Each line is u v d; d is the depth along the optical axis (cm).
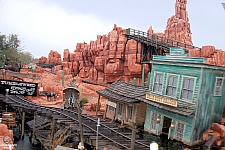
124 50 3953
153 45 3572
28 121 2389
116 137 1573
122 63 4022
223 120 1956
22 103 2284
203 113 1656
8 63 4478
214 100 1747
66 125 1747
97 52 4672
